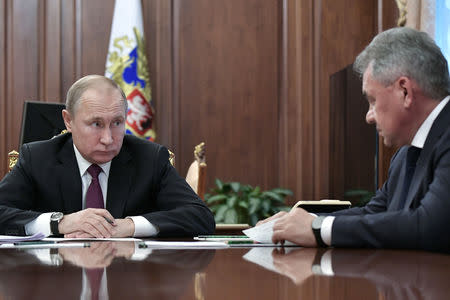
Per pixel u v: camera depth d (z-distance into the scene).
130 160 2.21
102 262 1.06
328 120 5.42
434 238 1.32
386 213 1.37
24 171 2.18
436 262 1.05
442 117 1.51
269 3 5.43
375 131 4.04
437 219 1.32
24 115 2.51
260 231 1.50
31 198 2.18
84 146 2.06
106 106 2.03
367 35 5.46
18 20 5.03
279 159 5.42
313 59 5.41
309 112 5.40
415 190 1.50
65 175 2.15
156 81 5.25
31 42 5.06
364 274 0.89
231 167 5.38
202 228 2.05
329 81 5.41
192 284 0.79
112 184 2.15
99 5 5.16
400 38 1.53
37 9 5.08
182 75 5.32
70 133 2.29
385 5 4.94
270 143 5.41
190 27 5.33
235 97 5.39
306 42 5.41
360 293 0.71
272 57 5.43
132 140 2.28
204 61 5.35
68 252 1.26
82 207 2.15
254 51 5.41
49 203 2.15
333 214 1.99
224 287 0.76
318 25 5.41
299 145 5.39
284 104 5.40
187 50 5.32
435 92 1.52
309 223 1.39
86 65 5.14
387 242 1.33
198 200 2.15
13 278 0.85
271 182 5.41
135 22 4.92
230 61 5.39
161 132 5.25
